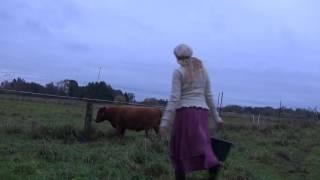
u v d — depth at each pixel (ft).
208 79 21.95
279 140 60.75
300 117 113.39
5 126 48.24
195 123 21.16
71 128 47.98
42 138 44.86
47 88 98.17
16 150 36.06
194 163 21.07
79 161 33.99
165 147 41.39
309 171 41.39
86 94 99.71
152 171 31.35
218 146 21.94
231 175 32.45
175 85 21.34
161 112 53.83
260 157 44.19
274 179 35.60
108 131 52.54
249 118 100.58
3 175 27.81
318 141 64.18
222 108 109.81
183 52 21.62
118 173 30.35
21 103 89.61
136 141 45.96
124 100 89.61
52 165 31.91
